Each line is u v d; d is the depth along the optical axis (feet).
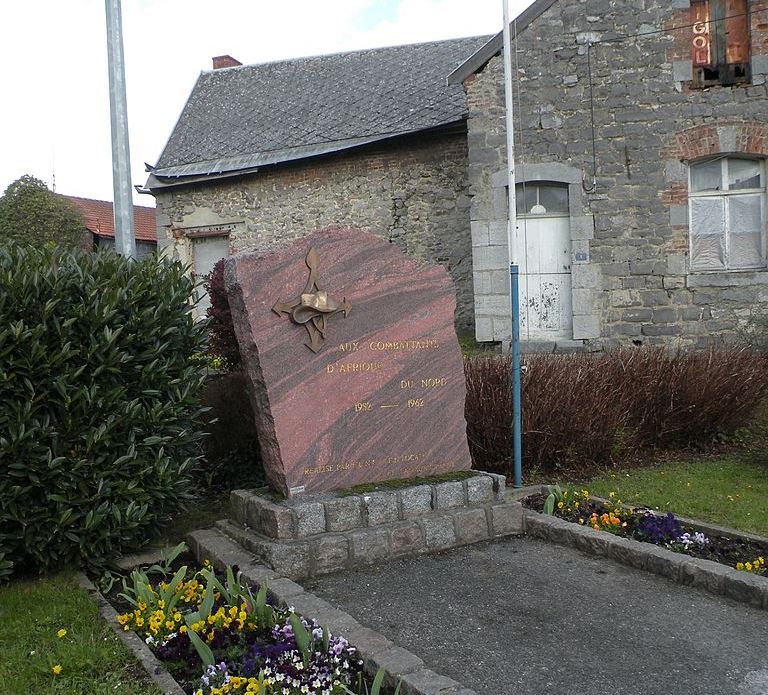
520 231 38.37
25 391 14.60
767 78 35.60
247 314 16.48
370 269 17.90
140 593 13.25
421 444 18.31
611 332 37.14
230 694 10.36
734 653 12.32
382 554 16.48
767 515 18.95
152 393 16.16
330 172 46.93
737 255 37.09
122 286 16.29
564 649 12.50
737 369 26.89
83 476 15.08
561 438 23.21
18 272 14.71
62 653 11.74
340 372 17.35
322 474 16.98
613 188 36.83
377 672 10.68
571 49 36.86
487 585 15.20
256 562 15.43
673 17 36.01
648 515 18.02
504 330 38.27
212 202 50.16
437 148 44.55
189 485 17.87
